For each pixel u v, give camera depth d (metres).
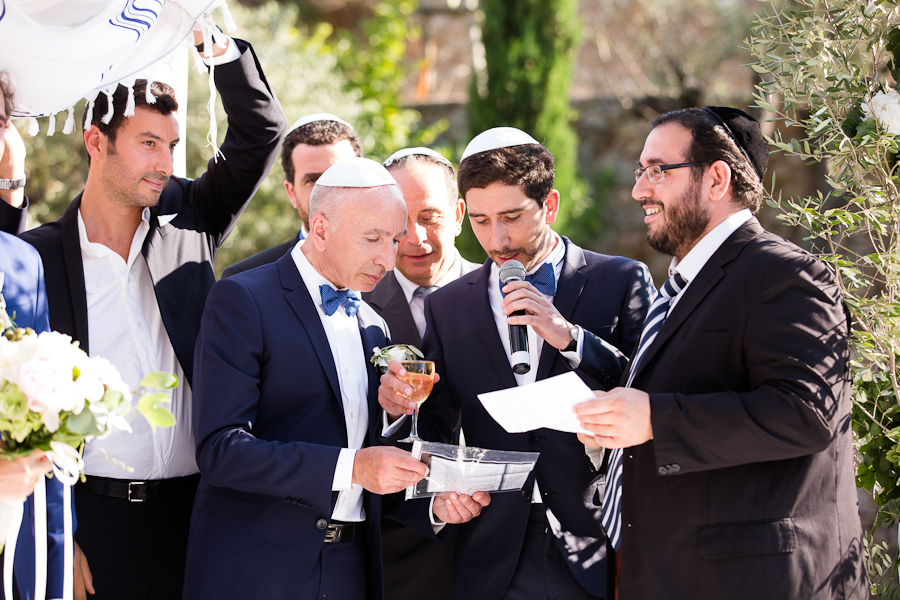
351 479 2.35
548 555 2.70
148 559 2.87
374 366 2.77
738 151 2.34
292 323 2.60
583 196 10.91
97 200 2.97
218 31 3.05
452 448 2.43
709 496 2.14
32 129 2.56
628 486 2.29
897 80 2.63
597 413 2.08
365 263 2.58
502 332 2.94
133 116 2.86
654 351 2.31
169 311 3.00
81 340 2.81
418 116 12.03
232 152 3.37
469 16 13.20
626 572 2.25
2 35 2.27
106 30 2.43
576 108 11.95
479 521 2.81
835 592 2.08
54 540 2.22
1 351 1.84
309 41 11.35
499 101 9.75
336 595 2.50
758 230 2.30
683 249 2.40
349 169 2.61
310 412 2.55
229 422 2.39
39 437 1.87
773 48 2.83
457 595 2.79
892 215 2.62
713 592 2.09
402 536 3.25
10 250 2.33
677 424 2.06
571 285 2.97
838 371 2.05
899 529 2.62
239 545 2.42
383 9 12.01
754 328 2.12
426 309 3.16
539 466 2.77
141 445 2.86
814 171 10.05
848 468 2.19
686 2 12.38
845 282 2.76
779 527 2.08
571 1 9.74
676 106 11.89
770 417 1.99
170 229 3.17
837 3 2.70
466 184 2.87
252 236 8.86
